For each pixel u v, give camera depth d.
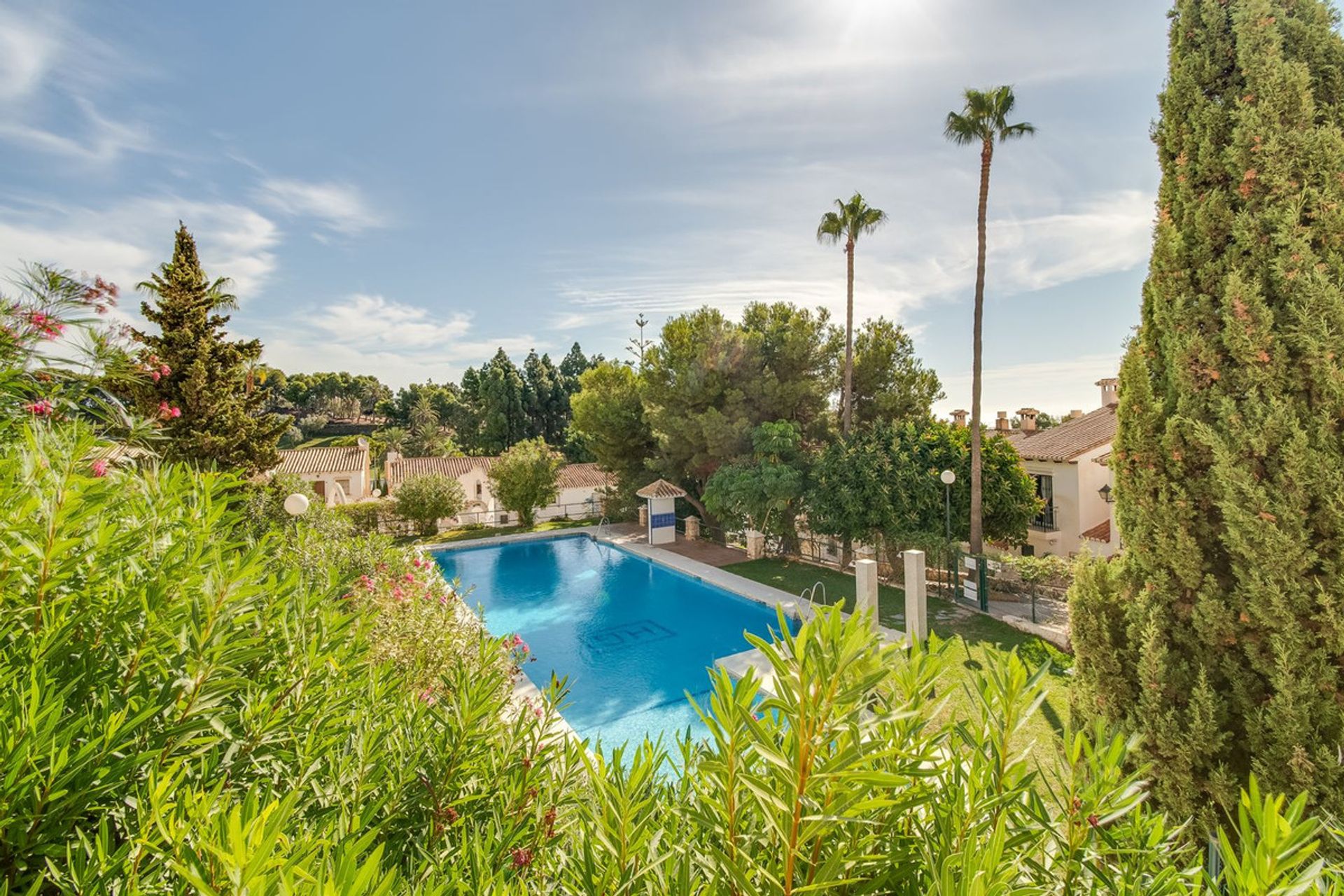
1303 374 3.49
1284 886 0.84
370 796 1.69
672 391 21.00
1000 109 14.66
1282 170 3.63
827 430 19.80
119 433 2.90
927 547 14.35
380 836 1.61
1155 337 4.26
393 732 1.92
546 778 1.94
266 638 1.84
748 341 19.84
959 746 1.35
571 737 1.98
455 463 37.59
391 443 56.91
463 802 1.76
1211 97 4.05
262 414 14.55
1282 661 3.35
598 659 11.91
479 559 21.30
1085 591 4.32
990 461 15.55
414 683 3.47
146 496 2.03
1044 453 18.95
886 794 1.18
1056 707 7.19
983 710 1.36
